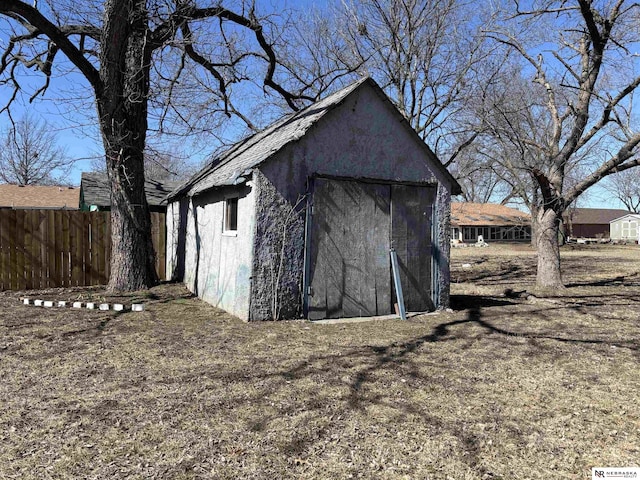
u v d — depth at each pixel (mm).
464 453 3283
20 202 30391
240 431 3545
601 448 3389
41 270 11461
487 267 20281
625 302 10398
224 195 8766
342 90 8781
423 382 4750
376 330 7180
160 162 14883
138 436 3434
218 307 8766
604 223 67875
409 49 17141
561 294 11812
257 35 11953
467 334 7031
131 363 5215
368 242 8305
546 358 5730
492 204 53625
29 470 2945
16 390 4344
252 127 15805
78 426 3584
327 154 7941
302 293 7805
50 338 6320
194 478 2891
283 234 7602
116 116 9648
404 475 2984
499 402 4246
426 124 17812
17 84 12117
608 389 4621
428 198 8977
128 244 10680
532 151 13516
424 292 8906
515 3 12102
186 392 4328
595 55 11648
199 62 11922
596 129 12109
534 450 3344
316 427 3639
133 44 10156
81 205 19672
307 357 5555
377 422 3758
